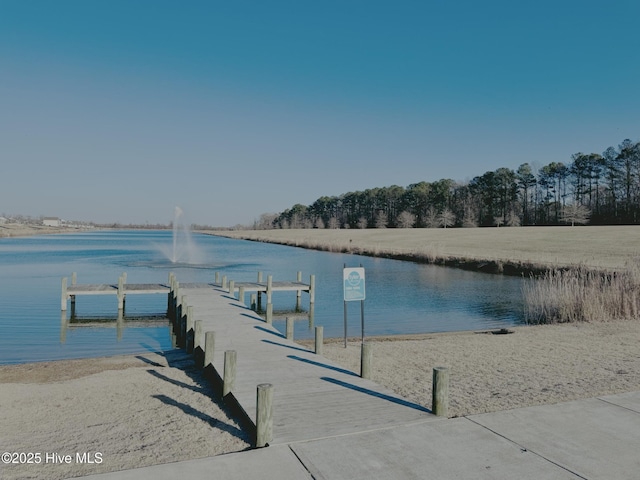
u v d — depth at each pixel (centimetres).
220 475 509
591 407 735
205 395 904
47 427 727
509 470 518
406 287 3053
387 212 13975
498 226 10000
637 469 524
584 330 1627
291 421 668
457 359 1197
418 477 501
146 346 1559
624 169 9062
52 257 5491
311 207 18950
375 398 785
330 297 2744
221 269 4159
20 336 1686
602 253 4072
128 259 5269
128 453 611
